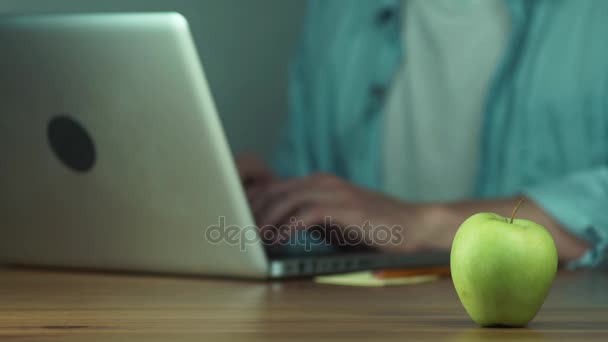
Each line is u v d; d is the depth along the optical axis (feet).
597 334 2.82
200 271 4.53
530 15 9.55
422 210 6.29
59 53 4.35
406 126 10.57
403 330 2.85
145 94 4.19
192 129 4.15
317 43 11.39
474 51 10.15
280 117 12.14
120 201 4.55
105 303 3.57
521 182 9.34
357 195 5.99
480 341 2.62
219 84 11.34
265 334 2.71
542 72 9.35
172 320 3.05
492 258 2.92
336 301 3.71
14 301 3.62
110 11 10.54
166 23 4.00
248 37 11.71
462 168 10.18
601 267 5.95
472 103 10.15
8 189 4.96
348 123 10.85
